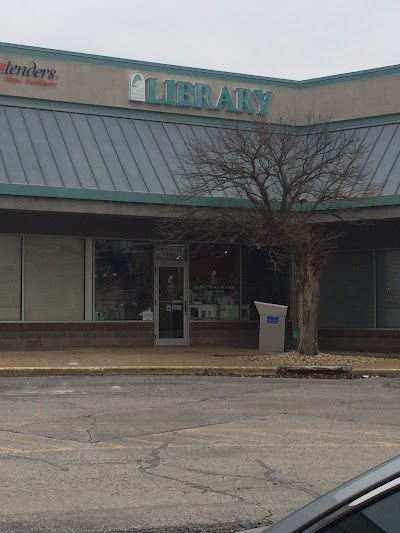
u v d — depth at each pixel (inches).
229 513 272.2
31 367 684.7
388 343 932.6
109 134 940.6
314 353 804.6
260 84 1051.3
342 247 961.5
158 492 299.0
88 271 894.4
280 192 871.1
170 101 1002.1
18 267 865.5
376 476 99.0
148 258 928.9
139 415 478.3
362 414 488.4
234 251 977.5
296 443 392.8
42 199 799.7
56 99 949.8
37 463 346.3
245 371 711.1
